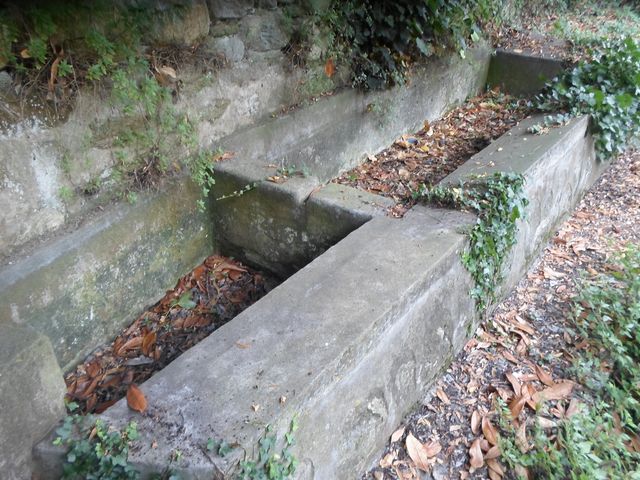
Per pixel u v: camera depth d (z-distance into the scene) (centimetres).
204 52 296
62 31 227
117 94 252
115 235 268
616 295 303
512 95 557
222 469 149
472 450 229
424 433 238
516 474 219
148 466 151
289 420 168
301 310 207
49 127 233
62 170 243
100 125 254
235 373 179
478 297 279
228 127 324
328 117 388
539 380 264
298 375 177
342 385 193
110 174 266
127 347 273
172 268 309
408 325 226
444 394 258
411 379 239
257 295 308
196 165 300
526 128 381
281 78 351
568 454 218
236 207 311
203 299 305
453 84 516
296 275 229
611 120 405
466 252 258
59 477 160
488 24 544
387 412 226
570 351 282
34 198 234
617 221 395
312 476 188
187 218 308
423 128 497
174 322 289
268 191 293
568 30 600
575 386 260
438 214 273
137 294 289
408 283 221
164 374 179
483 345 286
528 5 649
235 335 196
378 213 274
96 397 244
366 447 218
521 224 311
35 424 157
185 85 289
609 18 693
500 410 244
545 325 300
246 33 317
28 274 230
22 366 150
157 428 160
